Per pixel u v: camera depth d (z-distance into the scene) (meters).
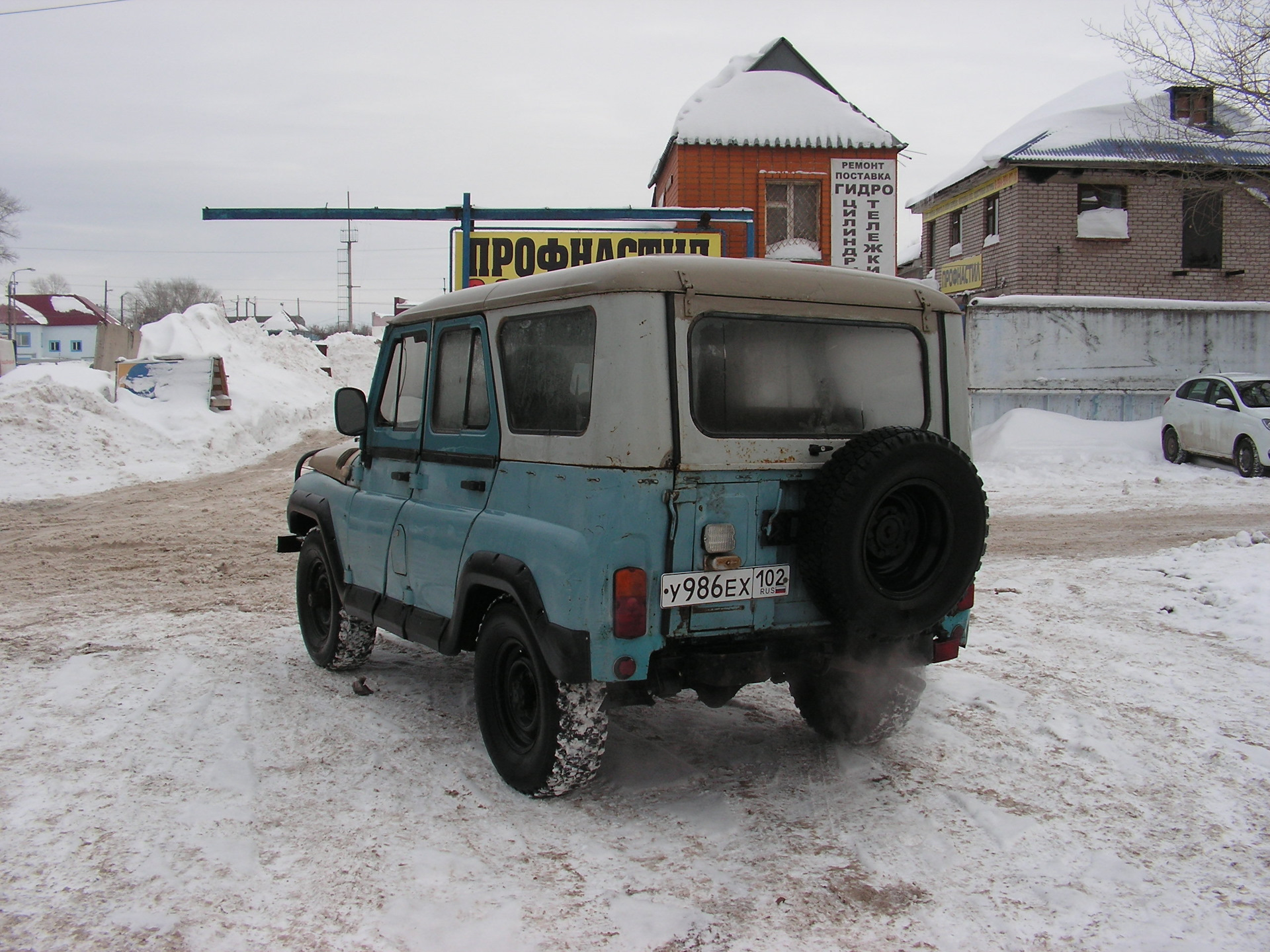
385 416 5.47
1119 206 23.38
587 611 3.66
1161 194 23.30
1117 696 5.48
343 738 4.86
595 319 3.82
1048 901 3.27
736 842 3.71
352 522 5.63
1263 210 23.39
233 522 12.58
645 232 15.16
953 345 4.54
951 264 26.91
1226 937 3.04
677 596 3.72
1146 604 7.68
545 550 3.82
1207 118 23.97
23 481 16.05
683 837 3.76
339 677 5.98
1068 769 4.47
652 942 3.01
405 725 5.07
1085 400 20.77
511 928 3.08
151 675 5.94
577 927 3.09
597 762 3.96
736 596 3.84
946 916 3.17
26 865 3.47
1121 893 3.32
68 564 9.87
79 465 17.45
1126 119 23.86
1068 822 3.90
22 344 88.81
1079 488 15.52
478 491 4.45
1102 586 8.41
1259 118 18.67
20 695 5.50
